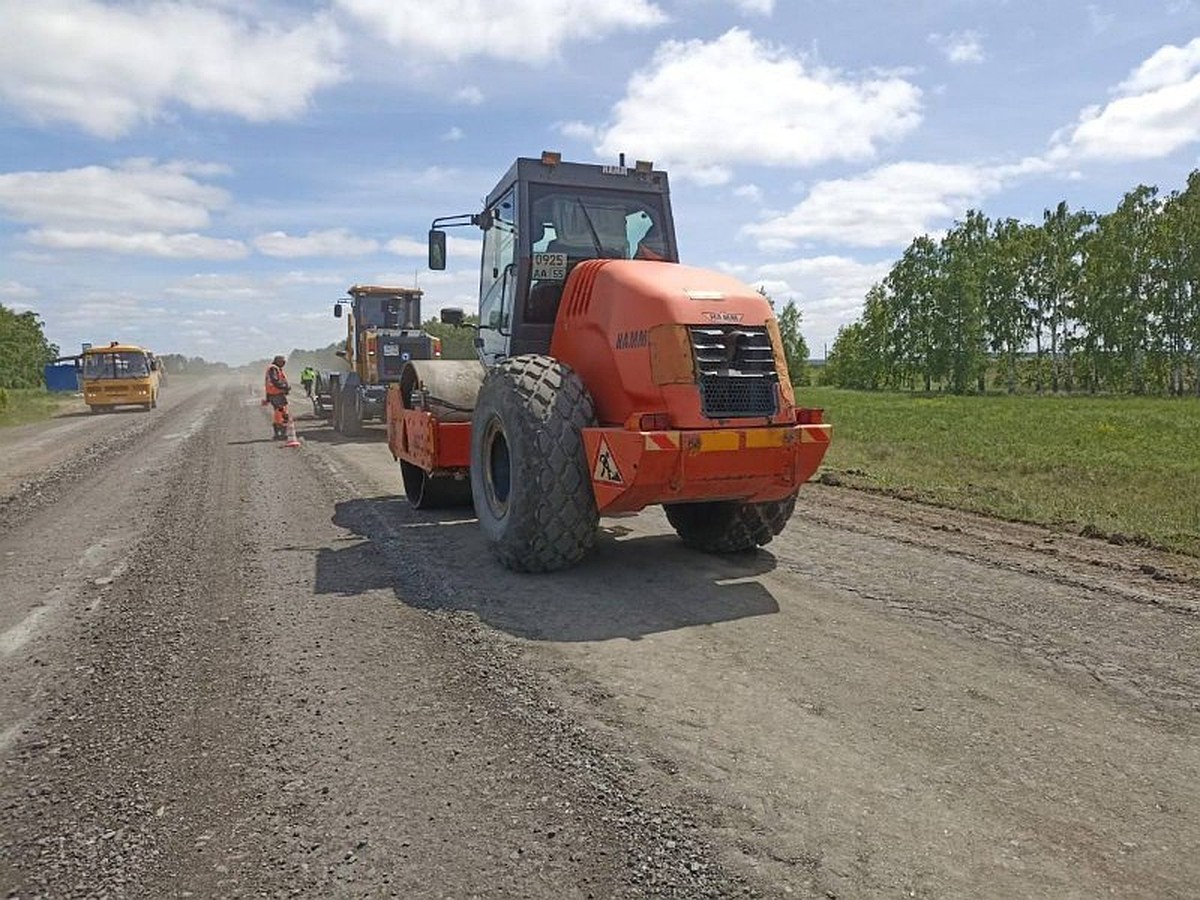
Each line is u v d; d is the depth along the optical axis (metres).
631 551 6.56
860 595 5.25
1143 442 14.73
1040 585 5.41
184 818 2.80
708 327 5.29
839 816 2.71
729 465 5.17
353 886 2.40
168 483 10.73
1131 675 3.87
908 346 66.44
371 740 3.35
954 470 11.30
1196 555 6.15
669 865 2.46
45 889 2.44
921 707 3.55
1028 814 2.71
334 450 14.65
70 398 44.81
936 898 2.29
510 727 3.43
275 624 4.84
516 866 2.48
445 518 8.12
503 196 7.41
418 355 18.30
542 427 5.52
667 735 3.32
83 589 5.76
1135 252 51.62
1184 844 2.54
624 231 7.19
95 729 3.54
